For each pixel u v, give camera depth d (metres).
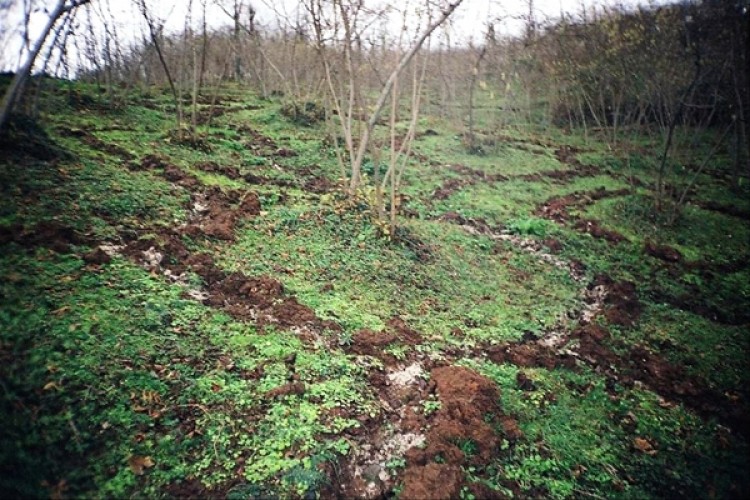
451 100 26.28
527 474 5.51
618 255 12.35
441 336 7.81
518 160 19.92
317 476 4.91
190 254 7.98
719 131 24.22
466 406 6.08
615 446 6.16
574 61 24.41
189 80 22.38
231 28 22.27
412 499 4.87
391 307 8.29
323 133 17.52
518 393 6.76
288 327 7.05
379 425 5.79
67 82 15.74
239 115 18.25
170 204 9.22
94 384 5.16
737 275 12.15
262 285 7.71
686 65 18.06
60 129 11.12
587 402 6.89
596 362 7.89
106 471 4.55
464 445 5.63
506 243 12.16
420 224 11.85
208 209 9.64
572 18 23.89
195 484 4.67
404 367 6.88
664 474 5.84
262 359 6.25
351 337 7.18
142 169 10.50
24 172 8.20
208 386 5.62
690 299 10.59
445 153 19.12
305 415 5.55
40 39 7.48
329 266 8.91
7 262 6.22
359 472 5.20
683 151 22.73
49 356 5.23
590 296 10.35
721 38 16.58
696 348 8.67
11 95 7.56
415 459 5.36
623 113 25.80
